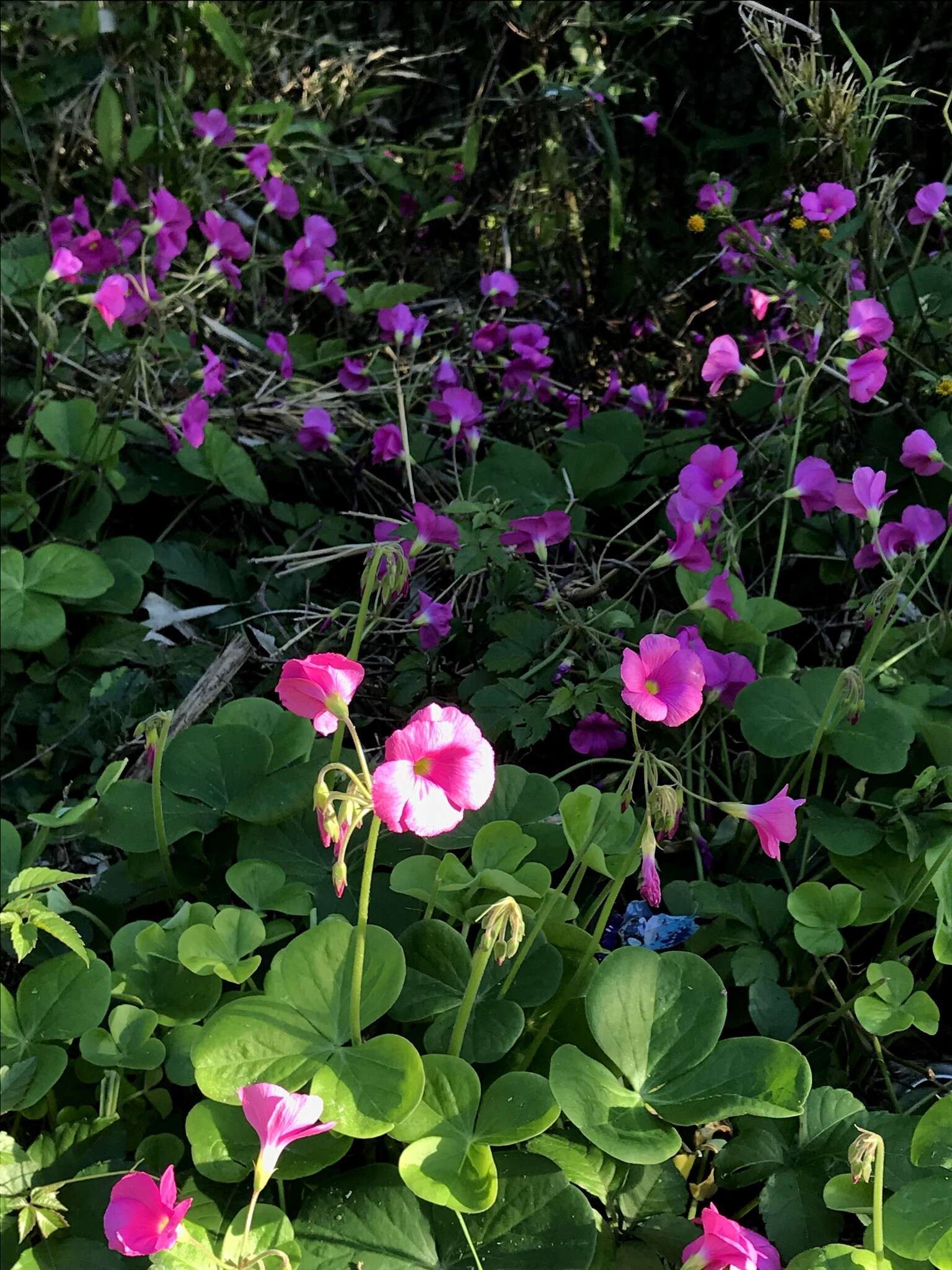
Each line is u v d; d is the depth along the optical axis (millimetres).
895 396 756
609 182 1018
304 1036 419
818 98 708
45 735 675
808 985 514
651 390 974
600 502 801
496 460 796
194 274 919
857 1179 381
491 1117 416
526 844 489
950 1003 562
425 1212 420
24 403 813
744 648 620
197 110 1173
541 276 1061
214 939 463
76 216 889
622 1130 411
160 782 514
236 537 836
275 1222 406
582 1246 408
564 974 491
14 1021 454
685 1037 434
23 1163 435
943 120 913
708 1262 393
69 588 676
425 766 372
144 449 837
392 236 1169
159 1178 438
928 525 607
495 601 664
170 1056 452
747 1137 458
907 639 635
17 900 467
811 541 724
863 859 534
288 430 888
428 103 1268
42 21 1169
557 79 1007
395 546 484
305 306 1068
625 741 608
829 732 554
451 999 457
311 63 1260
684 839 579
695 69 1016
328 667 385
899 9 901
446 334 1010
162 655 702
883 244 760
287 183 1090
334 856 528
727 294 927
